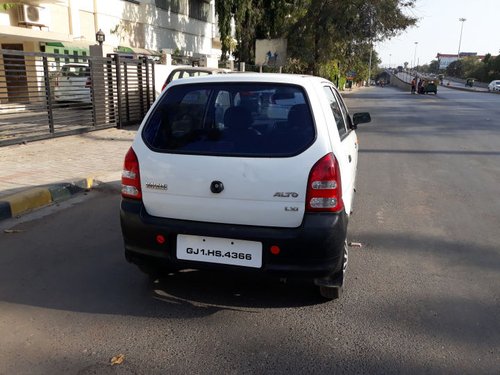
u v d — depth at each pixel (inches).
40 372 107.7
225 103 134.1
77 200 253.3
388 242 196.2
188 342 120.6
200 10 1414.9
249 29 1180.5
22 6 693.3
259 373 108.1
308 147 122.6
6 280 155.7
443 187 294.0
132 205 134.3
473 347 119.3
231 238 124.4
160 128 135.5
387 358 114.3
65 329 126.2
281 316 134.0
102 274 161.0
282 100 131.0
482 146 461.4
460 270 167.9
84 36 866.1
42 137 409.7
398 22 1149.1
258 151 124.7
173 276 158.9
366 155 410.0
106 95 491.5
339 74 1743.4
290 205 121.4
